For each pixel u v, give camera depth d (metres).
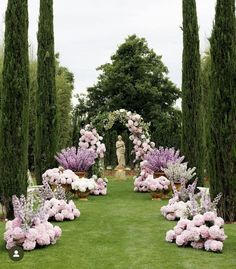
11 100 9.53
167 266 5.81
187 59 13.69
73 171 14.09
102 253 6.52
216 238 6.78
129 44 32.22
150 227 8.59
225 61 9.14
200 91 13.71
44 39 14.59
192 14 13.70
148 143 17.86
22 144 9.55
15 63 9.63
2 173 9.47
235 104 9.08
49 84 14.62
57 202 9.43
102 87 33.38
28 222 6.86
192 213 7.33
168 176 12.62
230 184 9.00
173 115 32.62
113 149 28.00
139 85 31.08
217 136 9.10
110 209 11.12
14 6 9.73
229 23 9.21
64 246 6.98
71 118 31.81
